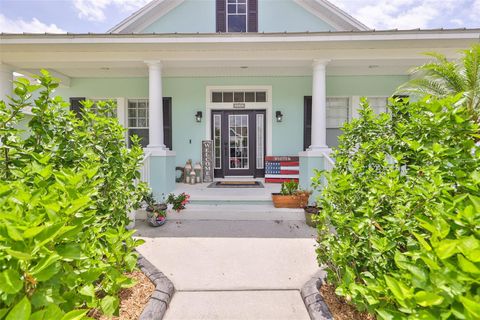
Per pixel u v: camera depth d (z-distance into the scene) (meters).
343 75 6.50
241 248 3.03
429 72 3.98
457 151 1.49
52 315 0.80
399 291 0.96
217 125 6.81
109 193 2.26
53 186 1.21
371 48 4.66
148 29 6.71
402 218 1.46
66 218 1.04
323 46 4.58
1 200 1.03
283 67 6.05
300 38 4.32
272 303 2.02
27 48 4.52
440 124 1.66
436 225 1.06
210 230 3.64
